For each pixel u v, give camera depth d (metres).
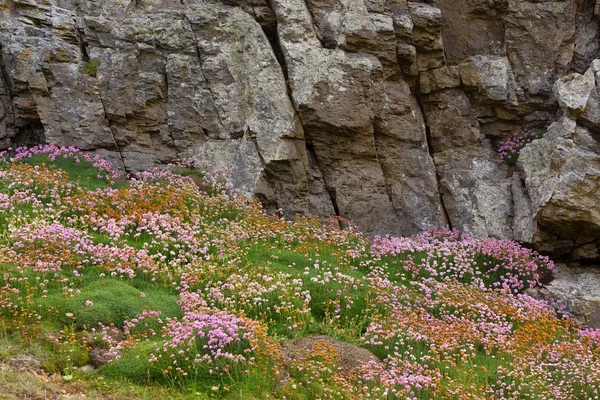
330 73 17.28
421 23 18.33
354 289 12.81
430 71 18.77
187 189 15.86
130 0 18.47
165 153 17.45
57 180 14.89
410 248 15.77
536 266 15.54
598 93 16.41
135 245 13.19
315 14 17.89
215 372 9.11
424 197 17.67
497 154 18.59
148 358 9.27
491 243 16.22
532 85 18.50
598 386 10.70
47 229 12.22
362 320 11.92
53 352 9.47
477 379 10.35
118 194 14.88
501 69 18.47
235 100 17.61
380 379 9.57
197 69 17.75
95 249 12.19
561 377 10.89
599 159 15.56
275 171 16.92
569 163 15.62
